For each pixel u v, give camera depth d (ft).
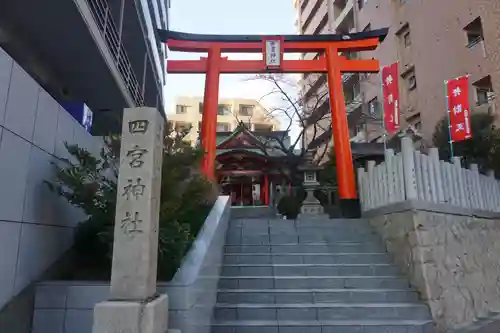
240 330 16.75
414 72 60.80
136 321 10.39
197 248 16.69
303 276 21.40
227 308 18.10
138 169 12.05
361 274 22.13
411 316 18.48
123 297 10.97
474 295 22.77
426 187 23.65
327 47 47.37
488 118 41.14
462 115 38.75
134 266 11.23
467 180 28.04
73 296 13.70
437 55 55.31
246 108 143.23
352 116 78.79
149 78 52.44
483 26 47.50
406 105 62.13
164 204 15.20
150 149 12.21
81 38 28.22
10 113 13.08
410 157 23.31
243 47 46.75
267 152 67.31
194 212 21.03
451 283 21.30
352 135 83.56
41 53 29.81
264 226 27.99
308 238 26.30
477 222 26.99
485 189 30.48
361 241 25.93
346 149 43.73
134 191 11.86
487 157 36.86
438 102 54.19
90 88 35.76
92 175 16.15
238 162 64.44
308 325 16.97
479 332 18.83
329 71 46.70
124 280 11.14
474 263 24.48
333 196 52.65
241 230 27.22
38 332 13.32
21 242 13.57
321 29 104.53
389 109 46.98
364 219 29.04
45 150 15.66
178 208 15.89
